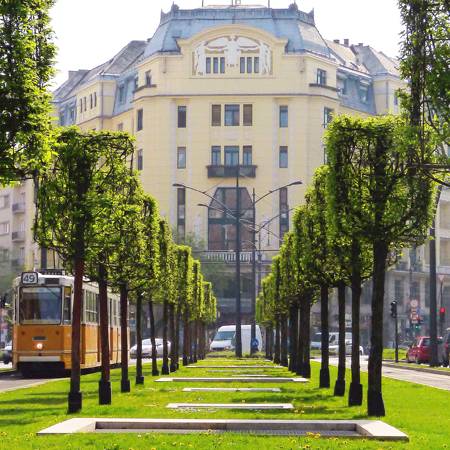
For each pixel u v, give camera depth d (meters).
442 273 130.25
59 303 50.62
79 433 20.14
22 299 50.81
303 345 48.22
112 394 33.72
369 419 23.84
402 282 124.25
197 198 117.56
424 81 21.91
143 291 40.75
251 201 117.06
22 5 19.52
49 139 19.91
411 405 29.00
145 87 118.44
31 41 19.58
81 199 26.59
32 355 50.44
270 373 51.62
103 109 128.38
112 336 60.22
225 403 29.02
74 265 27.09
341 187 26.33
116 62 131.50
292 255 46.12
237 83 117.12
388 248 26.97
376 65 130.75
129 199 30.41
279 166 117.06
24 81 19.34
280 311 63.84
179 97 117.50
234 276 117.06
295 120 116.75
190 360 73.06
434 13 21.97
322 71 119.44
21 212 137.12
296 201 116.50
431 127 21.97
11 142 19.47
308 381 41.75
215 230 117.44
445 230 131.00
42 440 18.95
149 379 44.41
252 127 117.19
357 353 28.86
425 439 19.52
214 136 117.44
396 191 25.98
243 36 117.19
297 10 120.44
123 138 27.48
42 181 26.62
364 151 26.52
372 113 127.69
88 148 27.05
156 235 38.59
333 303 120.00
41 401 31.03
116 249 28.75
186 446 17.98
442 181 22.83
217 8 121.25
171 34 119.31
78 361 26.14
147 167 118.44
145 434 20.03
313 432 21.17
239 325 85.19
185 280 60.78
